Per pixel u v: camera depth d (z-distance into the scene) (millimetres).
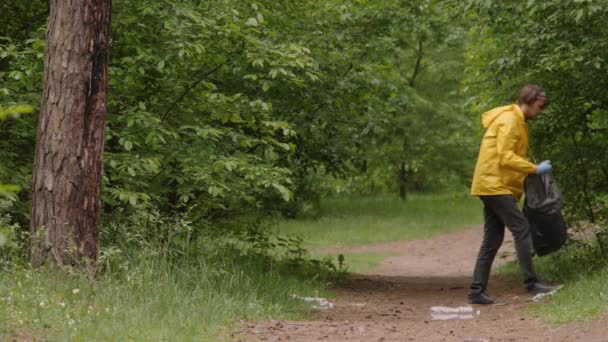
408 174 59812
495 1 15367
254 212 18797
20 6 14680
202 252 14195
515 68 15789
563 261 16562
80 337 7629
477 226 44812
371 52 20469
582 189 16609
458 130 51875
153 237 12977
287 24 18594
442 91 52250
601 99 15625
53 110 10648
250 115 14719
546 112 16453
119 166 13281
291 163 20219
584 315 9820
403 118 48094
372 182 59531
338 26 19469
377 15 19734
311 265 20500
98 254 10898
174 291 10461
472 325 10586
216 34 13930
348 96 19328
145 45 13906
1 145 13367
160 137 12875
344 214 48188
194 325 9062
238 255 16094
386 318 12164
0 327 7391
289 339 9086
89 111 10750
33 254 10562
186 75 14375
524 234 12703
